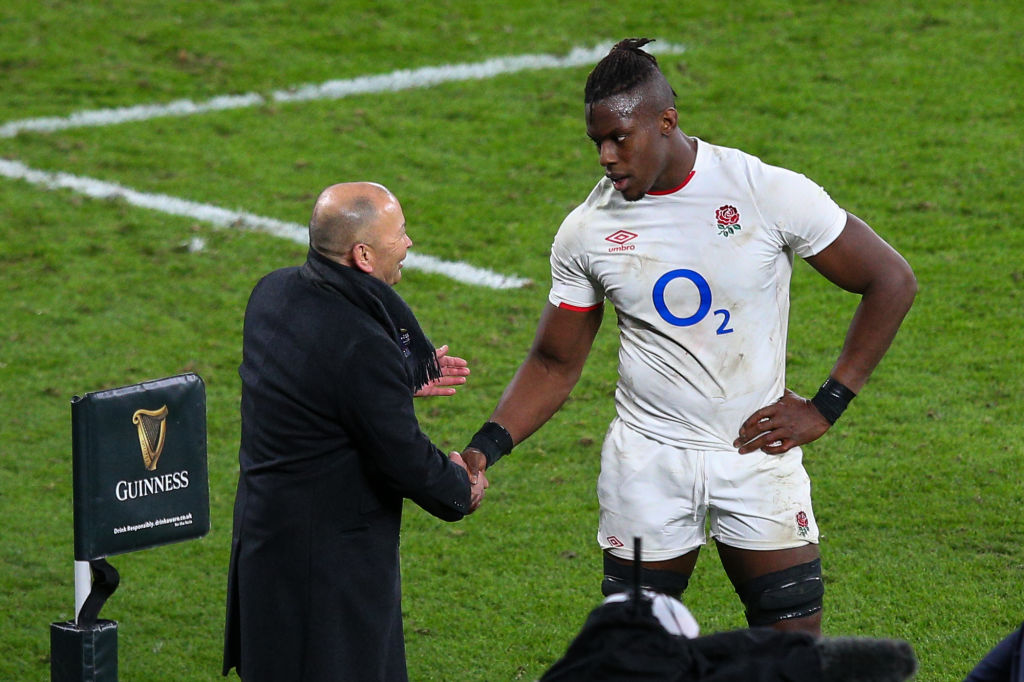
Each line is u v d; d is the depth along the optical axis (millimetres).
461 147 36344
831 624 17562
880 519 20172
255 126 37969
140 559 20125
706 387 13500
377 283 13195
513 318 27859
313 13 45406
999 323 26406
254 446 13383
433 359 13656
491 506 21312
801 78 38812
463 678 16891
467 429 23766
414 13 45375
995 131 35000
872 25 42031
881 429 22859
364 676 13219
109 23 44625
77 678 13047
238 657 13914
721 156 13242
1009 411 23250
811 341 26188
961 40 40625
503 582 19125
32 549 20328
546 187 33938
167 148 36656
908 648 9266
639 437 13930
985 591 18172
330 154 36188
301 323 13094
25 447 23469
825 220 13172
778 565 13609
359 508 13195
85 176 35000
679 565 14062
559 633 17797
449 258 30453
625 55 12852
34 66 41656
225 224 32406
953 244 29625
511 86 40000
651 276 13367
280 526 13148
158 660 17500
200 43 43281
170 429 13242
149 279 29906
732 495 13562
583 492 21656
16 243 31453
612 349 26562
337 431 13016
